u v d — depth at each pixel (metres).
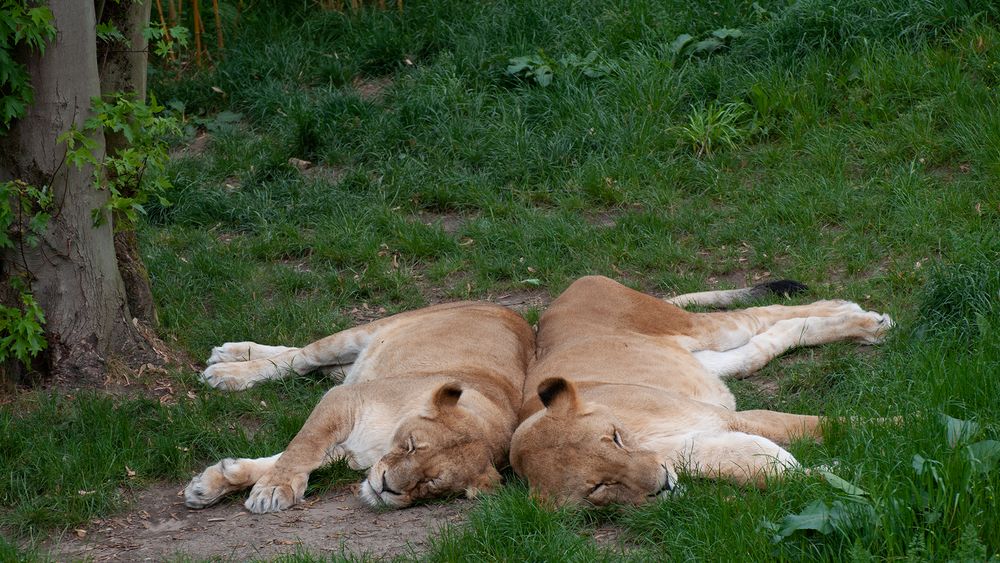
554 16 17.44
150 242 13.15
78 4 8.92
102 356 9.55
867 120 13.88
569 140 14.59
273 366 9.91
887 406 7.84
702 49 16.09
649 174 13.85
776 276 11.51
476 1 18.58
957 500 5.73
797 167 13.43
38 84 8.89
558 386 7.11
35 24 8.54
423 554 6.56
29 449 8.34
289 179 14.70
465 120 15.41
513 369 8.95
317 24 18.73
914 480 6.18
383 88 17.12
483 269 12.33
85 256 9.38
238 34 18.75
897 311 9.94
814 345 9.84
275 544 6.96
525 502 6.82
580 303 9.68
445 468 7.24
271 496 7.53
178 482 8.27
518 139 14.66
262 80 17.58
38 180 9.09
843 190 12.56
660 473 6.95
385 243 13.02
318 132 15.52
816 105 14.30
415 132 15.43
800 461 7.13
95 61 9.20
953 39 14.52
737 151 14.12
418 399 7.80
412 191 14.23
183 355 10.36
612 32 16.66
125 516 7.74
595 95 15.34
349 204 13.88
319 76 17.62
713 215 12.83
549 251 12.48
